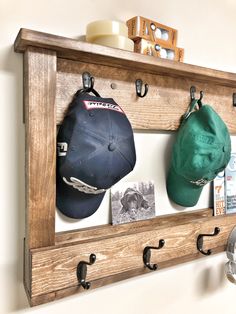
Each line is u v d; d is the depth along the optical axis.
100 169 0.48
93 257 0.52
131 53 0.52
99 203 0.56
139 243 0.60
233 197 0.80
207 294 0.80
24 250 0.52
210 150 0.59
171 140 0.69
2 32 0.49
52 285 0.50
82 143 0.47
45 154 0.48
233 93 0.77
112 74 0.56
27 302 0.54
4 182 0.50
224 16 0.79
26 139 0.48
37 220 0.48
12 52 0.49
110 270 0.56
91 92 0.54
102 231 0.58
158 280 0.71
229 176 0.79
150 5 0.65
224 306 0.84
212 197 0.77
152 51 0.58
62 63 0.51
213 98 0.73
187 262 0.73
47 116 0.47
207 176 0.61
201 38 0.74
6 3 0.49
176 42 0.64
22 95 0.50
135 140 0.64
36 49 0.46
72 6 0.55
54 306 0.57
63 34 0.54
